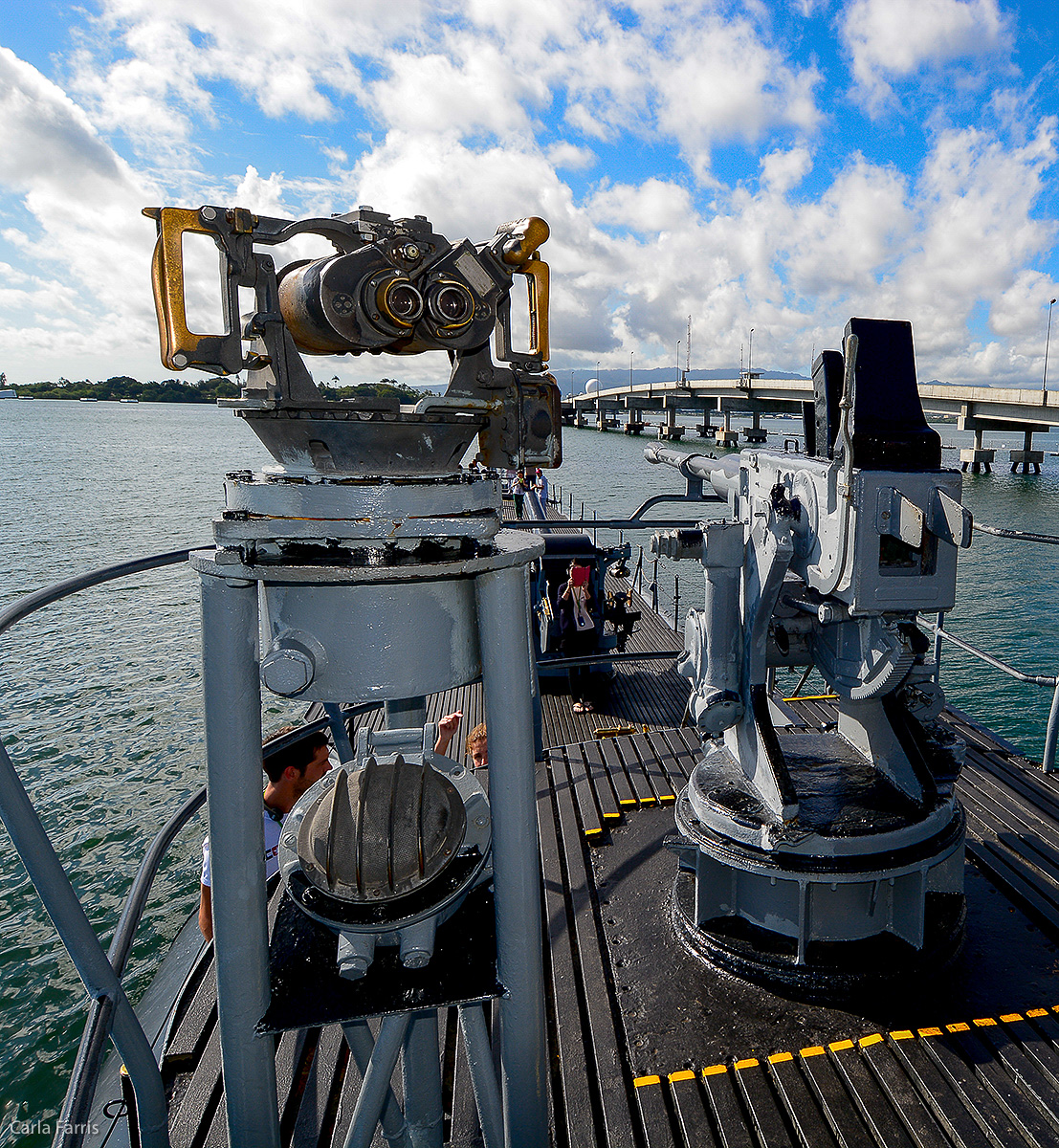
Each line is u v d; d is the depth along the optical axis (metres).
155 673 12.64
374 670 1.39
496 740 1.46
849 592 2.57
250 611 1.35
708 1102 2.45
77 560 22.02
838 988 2.80
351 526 1.27
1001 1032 2.62
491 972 1.53
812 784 3.15
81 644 14.28
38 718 10.84
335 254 1.42
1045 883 3.46
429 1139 1.96
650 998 2.87
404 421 1.34
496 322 1.53
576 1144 2.36
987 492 43.97
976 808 4.13
